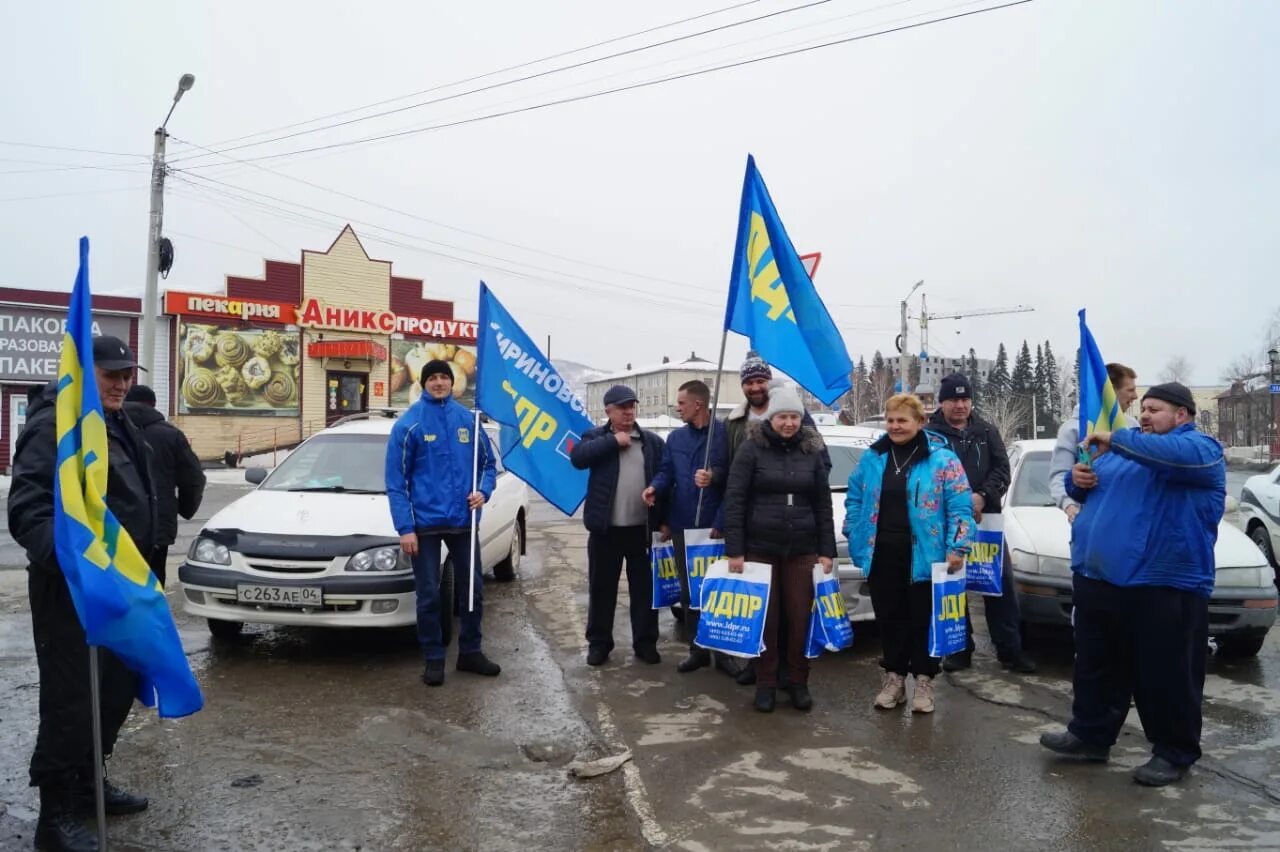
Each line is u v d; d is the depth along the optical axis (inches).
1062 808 153.2
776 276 227.1
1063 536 246.7
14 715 196.2
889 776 167.0
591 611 246.7
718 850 138.2
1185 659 160.7
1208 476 157.1
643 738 187.0
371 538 242.7
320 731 189.0
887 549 203.6
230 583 235.0
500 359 251.4
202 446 1037.2
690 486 241.6
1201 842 140.6
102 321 978.7
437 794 158.6
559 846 139.9
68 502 120.7
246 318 1056.2
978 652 261.4
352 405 1138.7
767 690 205.8
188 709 129.2
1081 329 171.5
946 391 239.8
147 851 136.3
